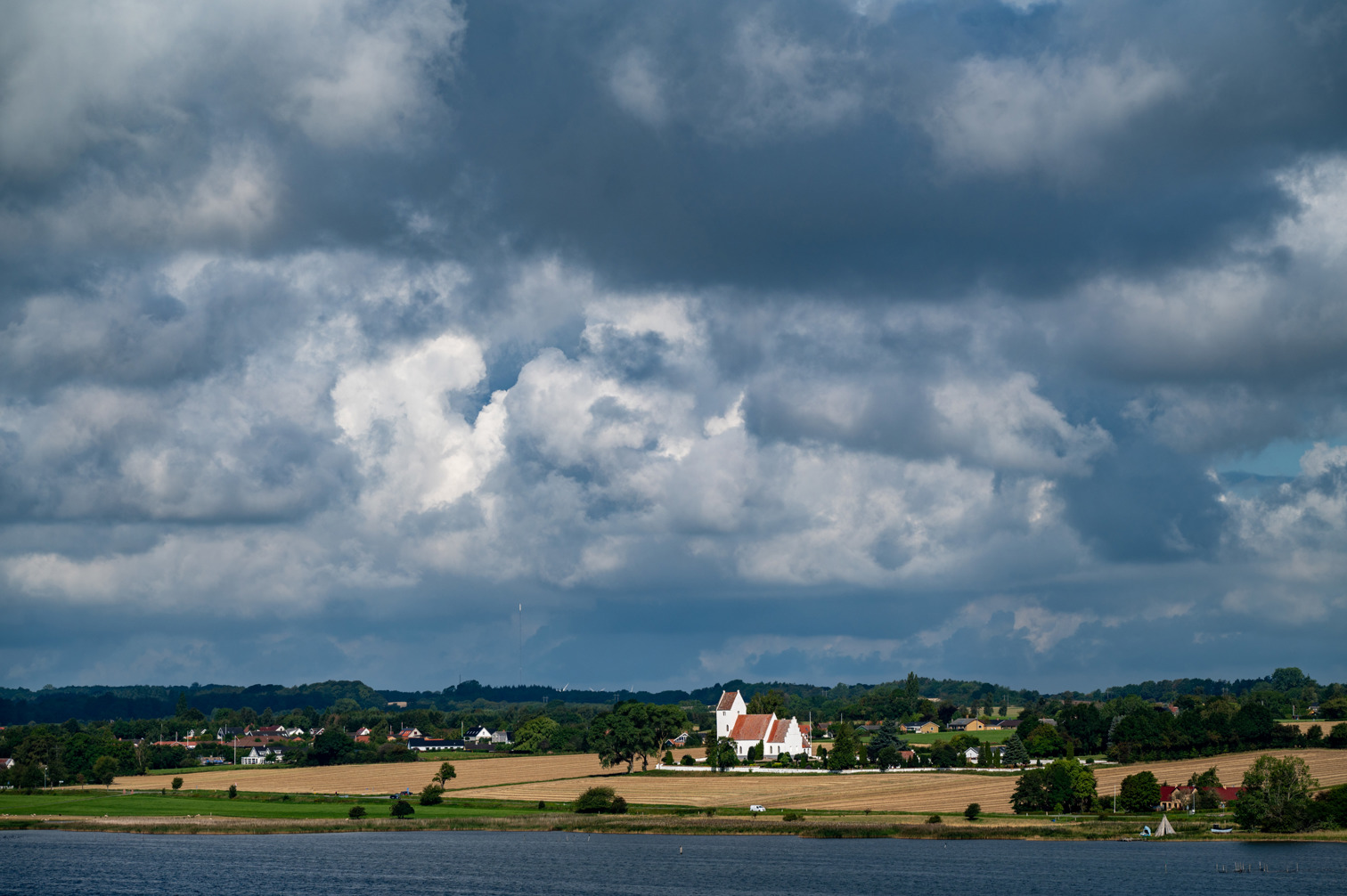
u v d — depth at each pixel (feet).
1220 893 515.09
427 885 559.38
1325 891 518.37
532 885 560.20
